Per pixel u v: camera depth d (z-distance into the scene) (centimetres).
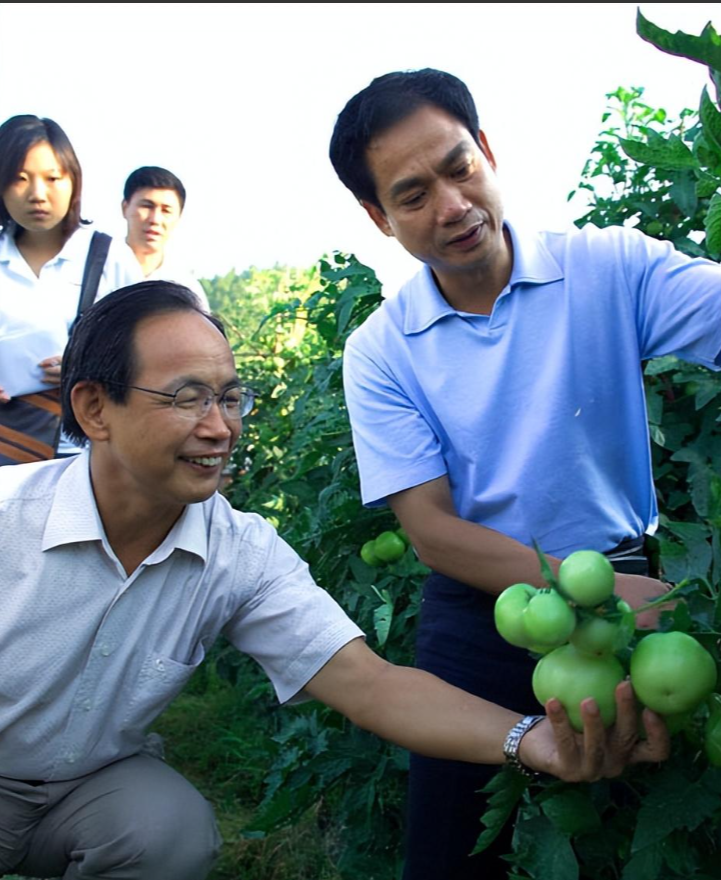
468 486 229
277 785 312
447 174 208
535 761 186
